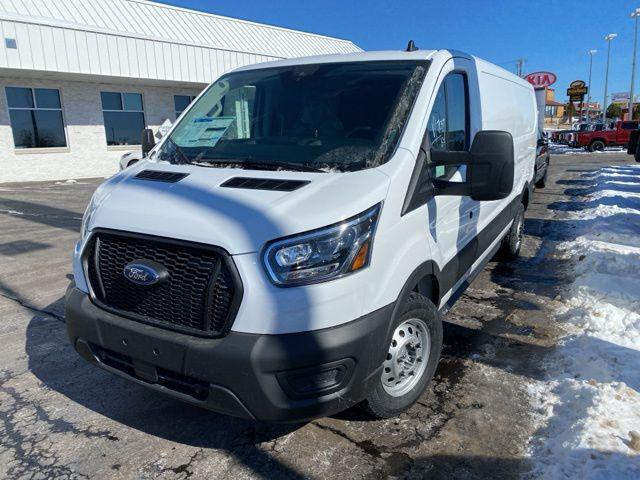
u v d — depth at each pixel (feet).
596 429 9.53
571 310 16.11
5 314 16.17
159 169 10.75
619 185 44.83
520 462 9.16
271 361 7.61
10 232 27.99
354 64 12.14
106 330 8.98
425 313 10.23
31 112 55.21
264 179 9.27
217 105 12.88
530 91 24.09
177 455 9.51
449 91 12.02
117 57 55.62
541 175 44.37
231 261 7.78
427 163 10.19
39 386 11.88
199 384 8.22
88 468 9.16
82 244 9.75
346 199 8.39
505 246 21.31
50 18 53.16
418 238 9.82
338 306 7.93
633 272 19.15
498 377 12.17
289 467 9.15
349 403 8.39
